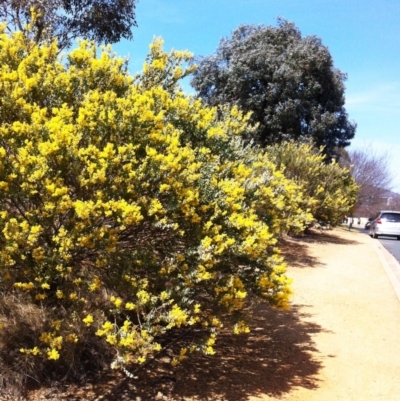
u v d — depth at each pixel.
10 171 3.40
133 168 3.68
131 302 3.79
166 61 5.18
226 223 4.09
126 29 10.24
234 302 3.95
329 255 12.29
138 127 3.72
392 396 4.19
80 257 3.73
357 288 8.41
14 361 3.72
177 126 4.55
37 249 3.36
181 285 3.78
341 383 4.39
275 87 18.91
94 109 3.70
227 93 19.73
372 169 39.84
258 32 20.20
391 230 21.58
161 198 3.82
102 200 3.50
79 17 9.73
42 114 3.68
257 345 5.23
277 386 4.23
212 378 4.27
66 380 3.89
